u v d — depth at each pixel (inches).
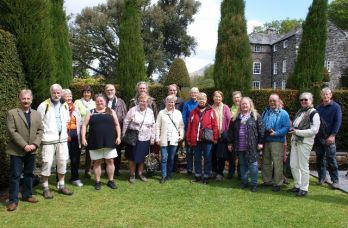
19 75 252.8
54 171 283.6
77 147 246.4
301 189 234.1
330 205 213.3
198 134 261.7
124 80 423.8
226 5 403.2
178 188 246.5
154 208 201.3
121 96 426.3
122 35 426.6
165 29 1321.4
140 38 431.5
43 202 207.5
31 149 194.7
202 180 269.6
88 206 202.2
